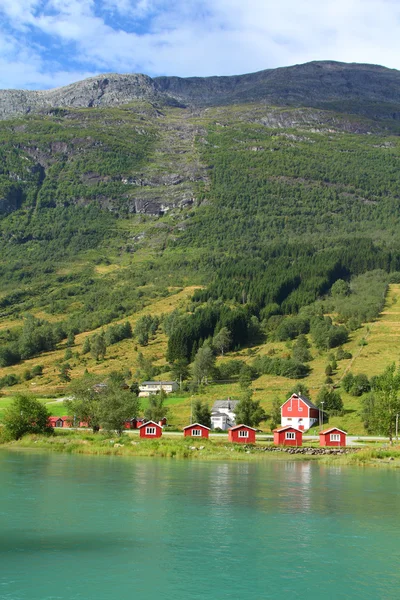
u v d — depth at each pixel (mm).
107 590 44781
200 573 48125
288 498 76125
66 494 77438
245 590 44844
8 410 159250
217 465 109438
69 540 56531
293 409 179625
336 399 187500
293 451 134625
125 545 55031
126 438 149250
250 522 63250
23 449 137750
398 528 61156
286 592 44531
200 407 183375
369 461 115688
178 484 85750
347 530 60406
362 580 46906
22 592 44344
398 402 145625
